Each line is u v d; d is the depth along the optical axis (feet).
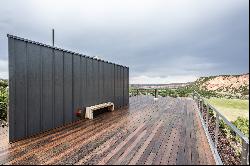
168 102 51.06
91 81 31.76
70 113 26.45
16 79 18.52
